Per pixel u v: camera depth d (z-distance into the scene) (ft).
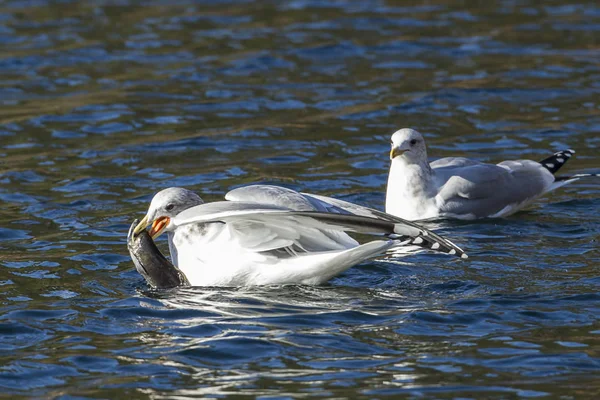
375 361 29.71
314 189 50.96
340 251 36.06
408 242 35.91
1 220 46.14
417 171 47.91
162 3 96.63
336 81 71.82
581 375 28.37
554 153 54.70
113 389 28.14
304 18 89.66
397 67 74.79
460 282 37.06
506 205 48.08
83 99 68.49
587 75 71.72
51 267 39.70
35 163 55.72
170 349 30.96
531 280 37.01
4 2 97.40
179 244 37.91
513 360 29.55
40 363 30.09
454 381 28.14
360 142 59.21
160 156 56.80
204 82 71.97
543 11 90.53
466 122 62.64
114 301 35.65
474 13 90.38
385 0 96.27
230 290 36.73
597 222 45.68
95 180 52.60
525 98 67.10
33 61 77.66
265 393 27.63
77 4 96.58
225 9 93.61
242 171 53.98
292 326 32.71
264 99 68.08
